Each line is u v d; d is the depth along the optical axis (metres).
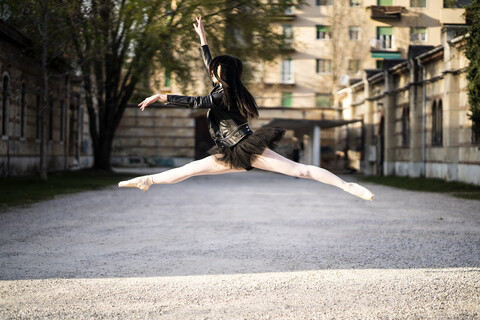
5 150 24.38
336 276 6.11
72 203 15.16
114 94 29.12
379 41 48.94
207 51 5.14
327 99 48.69
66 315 4.57
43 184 21.33
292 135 46.97
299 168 4.62
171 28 23.44
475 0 18.59
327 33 48.97
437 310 4.73
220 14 23.98
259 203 15.66
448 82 24.02
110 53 25.61
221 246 8.13
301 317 4.50
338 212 13.18
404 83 31.03
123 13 21.92
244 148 4.62
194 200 16.64
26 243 8.38
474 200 16.92
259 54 25.27
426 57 26.91
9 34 22.81
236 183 26.70
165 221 11.25
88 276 6.12
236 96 4.61
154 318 4.48
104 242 8.50
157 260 7.06
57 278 6.01
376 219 11.70
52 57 22.45
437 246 8.18
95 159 30.05
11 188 19.06
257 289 5.49
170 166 47.97
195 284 5.71
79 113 38.75
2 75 23.61
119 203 15.40
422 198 17.66
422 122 28.16
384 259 7.14
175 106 4.61
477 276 6.11
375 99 36.09
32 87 27.92
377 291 5.41
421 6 48.78
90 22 21.92
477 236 9.23
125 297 5.18
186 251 7.71
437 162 26.42
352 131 41.28
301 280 5.90
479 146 21.94
